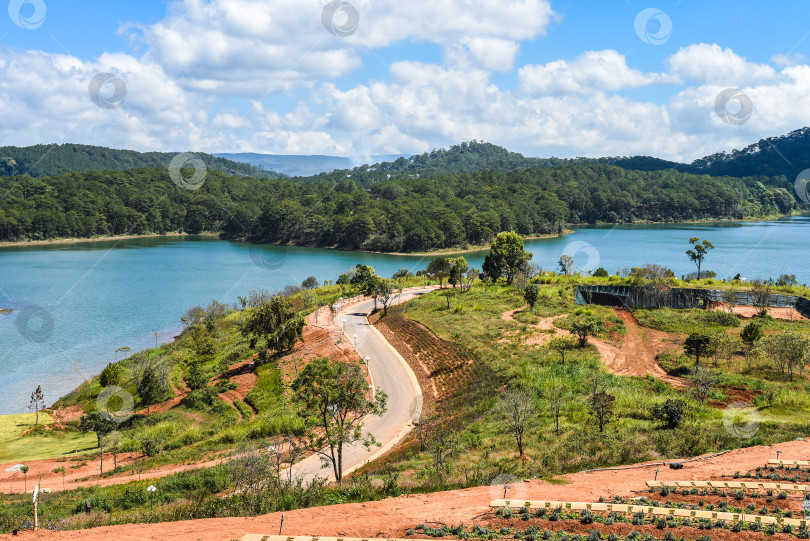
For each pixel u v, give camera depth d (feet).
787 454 101.30
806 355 169.99
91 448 176.35
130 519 81.10
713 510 71.82
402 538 64.49
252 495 87.97
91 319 374.63
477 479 96.78
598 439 116.98
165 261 648.79
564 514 71.05
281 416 176.45
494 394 160.56
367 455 139.33
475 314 267.39
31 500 115.85
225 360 260.21
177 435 178.29
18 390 242.58
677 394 151.84
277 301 255.91
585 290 298.35
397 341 250.16
